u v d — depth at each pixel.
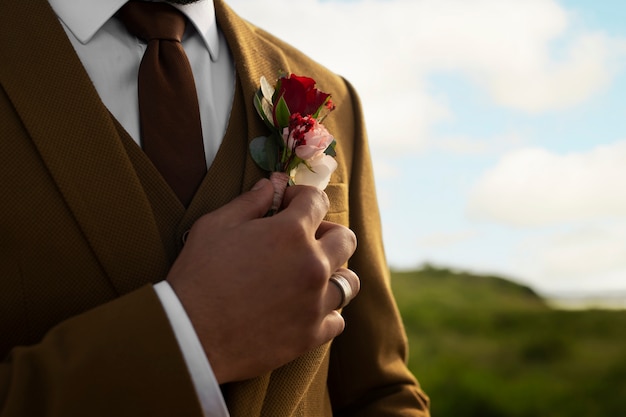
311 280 0.40
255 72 0.52
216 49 0.51
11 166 0.41
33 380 0.36
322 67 0.62
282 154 0.48
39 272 0.41
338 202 0.54
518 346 3.11
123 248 0.42
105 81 0.46
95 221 0.42
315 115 0.49
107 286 0.42
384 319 0.60
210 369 0.38
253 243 0.40
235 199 0.44
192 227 0.42
